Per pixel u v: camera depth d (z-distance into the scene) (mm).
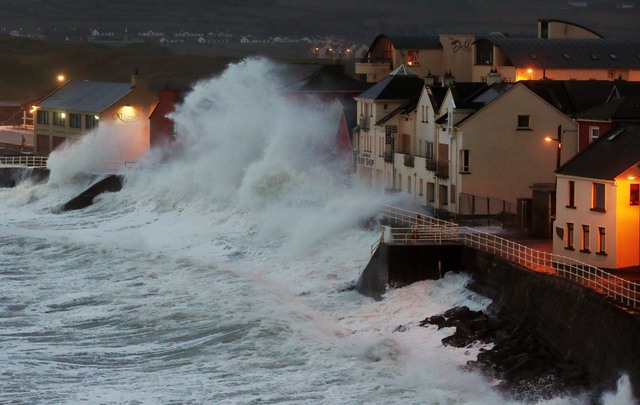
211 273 137625
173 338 110312
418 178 168500
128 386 95000
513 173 154375
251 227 165875
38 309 122875
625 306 87312
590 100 168375
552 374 90562
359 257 136625
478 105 156125
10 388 94125
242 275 136375
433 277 118688
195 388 94062
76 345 108750
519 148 154250
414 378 94562
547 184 139875
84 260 150125
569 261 110562
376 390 92125
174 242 163750
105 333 113000
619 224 107000
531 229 132125
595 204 110188
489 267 111688
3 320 117938
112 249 155000
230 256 150000
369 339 106438
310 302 122062
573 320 94125
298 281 132750
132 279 136750
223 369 99625
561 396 87312
